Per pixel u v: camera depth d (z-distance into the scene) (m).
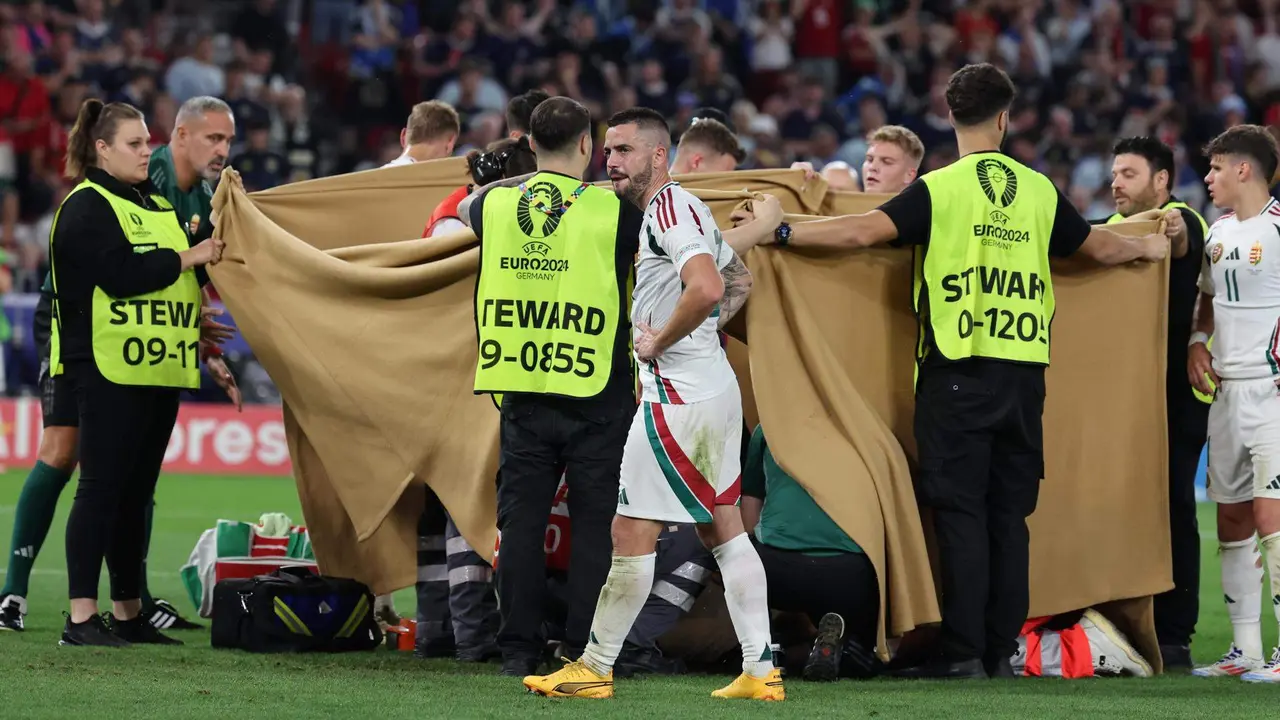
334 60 47.88
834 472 13.63
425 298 14.91
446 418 14.70
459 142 43.03
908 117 45.38
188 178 16.22
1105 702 12.32
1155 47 51.44
